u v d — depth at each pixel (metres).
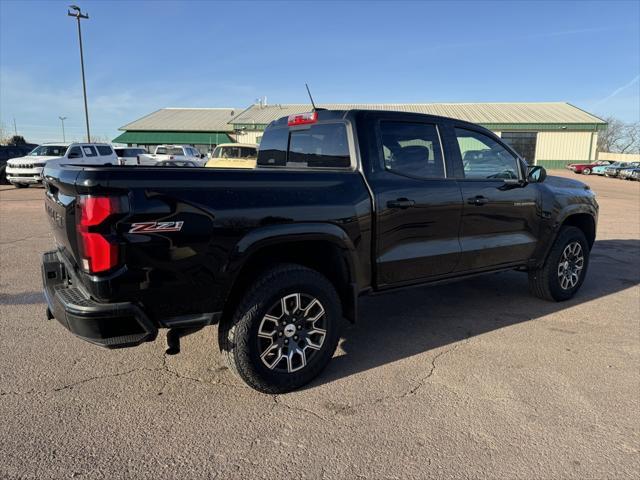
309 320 3.33
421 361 3.81
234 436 2.76
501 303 5.37
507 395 3.27
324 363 3.41
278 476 2.44
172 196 2.72
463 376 3.55
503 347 4.10
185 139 50.88
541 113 49.06
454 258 4.21
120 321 2.70
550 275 5.20
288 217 3.15
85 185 2.52
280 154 4.64
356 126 3.72
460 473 2.47
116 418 2.91
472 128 4.45
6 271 6.28
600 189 27.38
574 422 2.95
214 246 2.87
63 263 3.22
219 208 2.88
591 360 3.85
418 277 4.02
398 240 3.80
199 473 2.45
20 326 4.34
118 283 2.61
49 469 2.44
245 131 47.84
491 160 4.57
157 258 2.70
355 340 4.24
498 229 4.57
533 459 2.59
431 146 4.10
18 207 13.40
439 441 2.74
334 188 3.41
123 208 2.59
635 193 24.89
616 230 11.36
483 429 2.86
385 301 5.43
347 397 3.23
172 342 2.93
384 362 3.78
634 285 6.19
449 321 4.76
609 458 2.60
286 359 3.24
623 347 4.12
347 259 3.47
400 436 2.79
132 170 2.65
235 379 3.45
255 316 3.06
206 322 2.95
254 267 3.32
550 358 3.88
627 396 3.27
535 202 4.88
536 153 46.34
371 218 3.59
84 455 2.55
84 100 33.69
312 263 3.63
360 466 2.52
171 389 3.28
